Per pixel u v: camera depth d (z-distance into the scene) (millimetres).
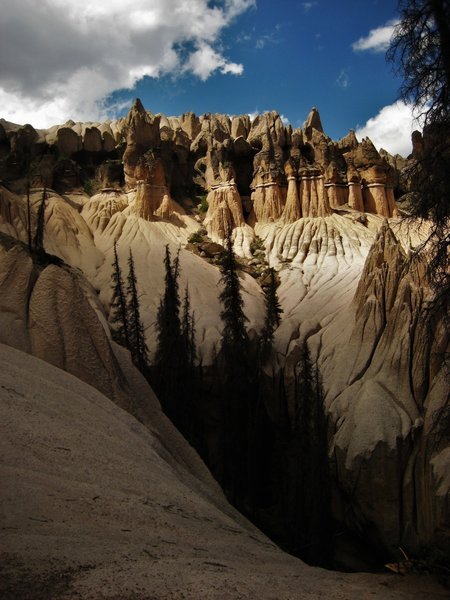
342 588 9867
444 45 11859
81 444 14562
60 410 16453
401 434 35344
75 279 25312
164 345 39875
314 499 34062
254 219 70562
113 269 54594
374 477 34625
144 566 8875
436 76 11922
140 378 28859
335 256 60000
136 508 11984
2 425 13672
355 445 35594
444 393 34344
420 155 12820
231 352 41906
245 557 11453
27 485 11297
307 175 69188
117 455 15000
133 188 68562
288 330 48156
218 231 66250
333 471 36656
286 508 37625
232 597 8203
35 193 63625
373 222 68188
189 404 39875
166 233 64250
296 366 43875
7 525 9734
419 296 39375
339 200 70875
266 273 58094
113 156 74625
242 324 42250
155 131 71438
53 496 11258
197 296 52125
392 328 40469
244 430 41812
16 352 20516
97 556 9078
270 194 70188
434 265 12812
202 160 76500
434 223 12820
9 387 16078
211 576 8883
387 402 37094
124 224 63438
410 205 13047
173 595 7996
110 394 23891
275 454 41156
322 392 39156
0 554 8508
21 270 24984
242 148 74812
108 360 24547
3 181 63938
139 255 57406
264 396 44906
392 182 75375
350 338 42906
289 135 74562
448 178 12125
